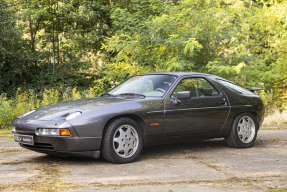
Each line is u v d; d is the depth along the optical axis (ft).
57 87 71.61
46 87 70.74
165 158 15.17
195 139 16.74
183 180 11.10
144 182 10.80
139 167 13.17
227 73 34.45
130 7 63.05
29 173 11.92
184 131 15.92
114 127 13.66
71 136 12.89
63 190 9.74
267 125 29.22
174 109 15.49
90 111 13.52
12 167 12.92
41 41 93.15
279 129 26.43
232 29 38.55
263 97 36.04
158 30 35.42
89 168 12.95
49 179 11.05
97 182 10.75
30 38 90.68
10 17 64.03
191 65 35.04
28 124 13.66
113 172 12.26
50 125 13.05
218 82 17.99
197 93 16.78
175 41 34.24
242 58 37.78
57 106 15.01
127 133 14.08
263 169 12.85
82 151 13.24
